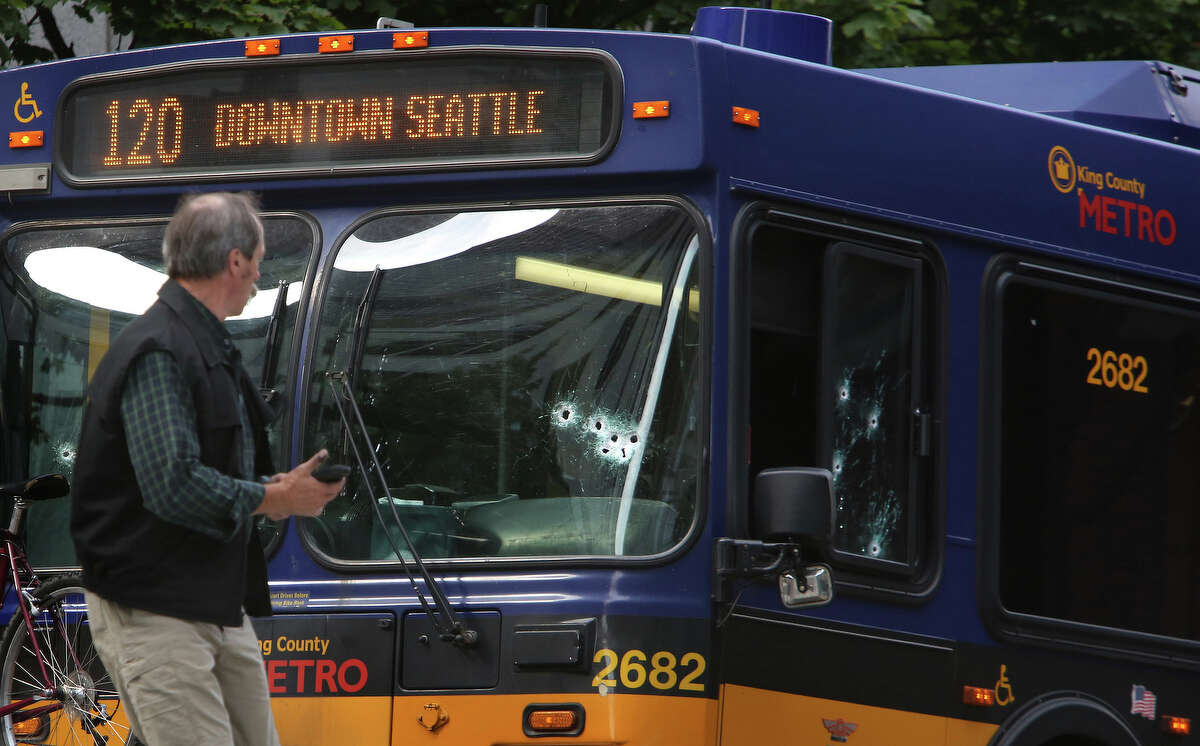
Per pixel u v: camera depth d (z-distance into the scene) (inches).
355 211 890.7
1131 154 1023.6
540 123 859.4
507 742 800.3
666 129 837.2
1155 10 2011.6
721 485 812.6
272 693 838.5
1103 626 975.6
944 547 903.1
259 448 730.2
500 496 840.9
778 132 856.3
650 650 795.4
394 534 844.0
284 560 853.8
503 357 854.5
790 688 827.4
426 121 876.0
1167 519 1019.3
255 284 894.4
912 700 879.7
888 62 1824.6
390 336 867.4
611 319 842.2
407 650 820.6
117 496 674.2
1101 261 995.9
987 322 934.4
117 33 1638.8
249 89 908.0
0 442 950.4
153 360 665.0
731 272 828.6
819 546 845.8
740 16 996.6
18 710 920.3
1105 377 994.1
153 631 674.2
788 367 850.8
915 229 908.6
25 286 953.5
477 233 868.0
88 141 936.9
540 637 800.9
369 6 1749.5
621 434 829.8
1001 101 1165.7
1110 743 963.3
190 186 913.5
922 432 898.7
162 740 675.4
